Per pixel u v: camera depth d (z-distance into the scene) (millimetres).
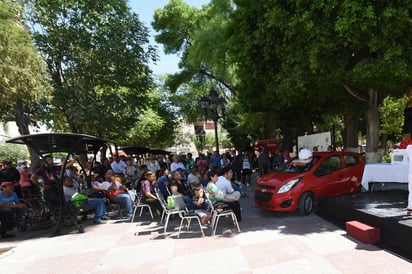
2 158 28719
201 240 6035
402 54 6898
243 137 29922
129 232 7152
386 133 22938
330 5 6816
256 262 4684
